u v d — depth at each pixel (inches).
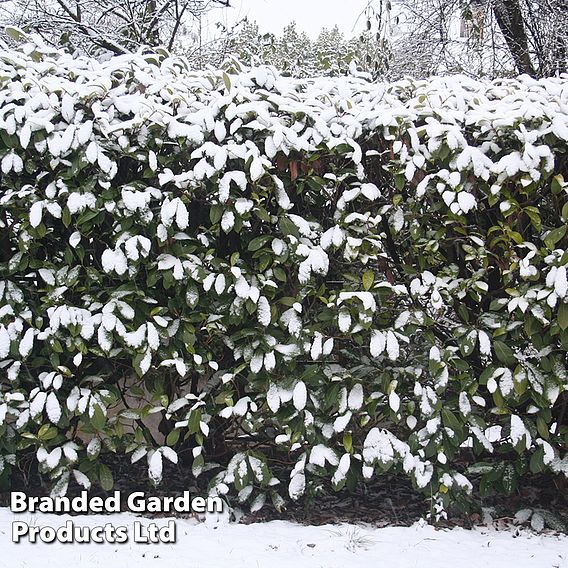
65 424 135.5
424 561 119.9
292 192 137.5
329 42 323.0
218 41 307.1
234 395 141.9
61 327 134.2
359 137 138.4
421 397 133.9
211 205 134.5
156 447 139.3
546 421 134.0
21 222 135.4
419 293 134.3
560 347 134.5
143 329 131.5
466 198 127.9
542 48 303.4
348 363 142.9
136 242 128.9
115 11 286.5
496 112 134.3
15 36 147.3
